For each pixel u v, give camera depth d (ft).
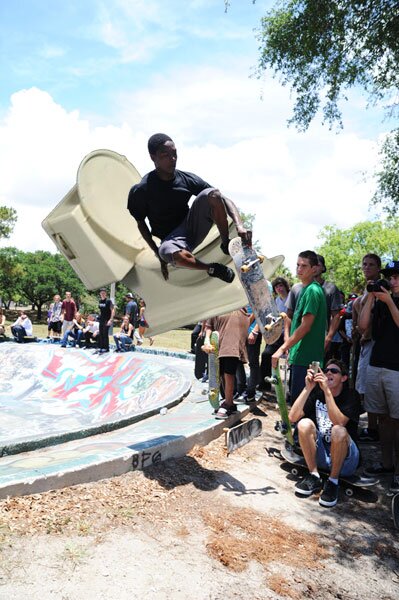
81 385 34.50
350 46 24.90
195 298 13.44
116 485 11.45
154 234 12.56
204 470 13.28
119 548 8.93
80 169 13.20
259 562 9.09
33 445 13.92
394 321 13.05
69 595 7.50
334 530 10.75
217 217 11.13
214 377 16.83
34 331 77.36
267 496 12.10
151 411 18.51
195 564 8.77
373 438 17.15
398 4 22.13
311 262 14.14
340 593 8.50
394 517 11.11
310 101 27.94
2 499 9.87
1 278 127.34
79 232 13.29
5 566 7.97
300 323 14.23
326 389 12.41
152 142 11.04
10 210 92.79
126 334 41.75
